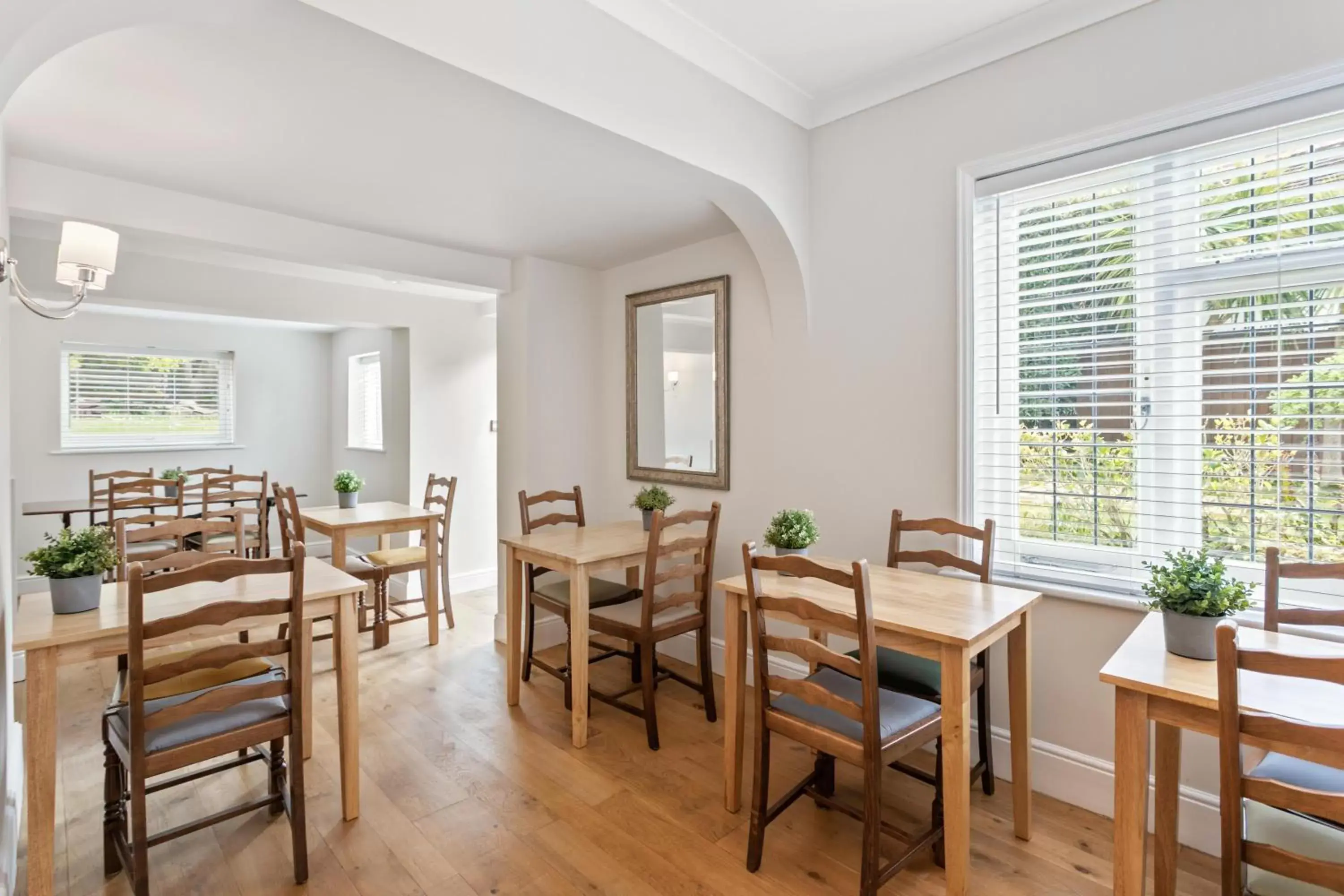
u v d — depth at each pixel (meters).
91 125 2.08
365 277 4.34
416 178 2.53
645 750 2.61
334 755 2.57
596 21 1.96
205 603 2.01
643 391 3.79
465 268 3.62
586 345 4.01
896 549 2.49
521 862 1.93
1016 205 2.35
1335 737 1.07
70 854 1.97
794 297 2.91
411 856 1.95
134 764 1.61
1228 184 1.94
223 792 2.30
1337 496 1.81
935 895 1.80
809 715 1.84
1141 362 2.12
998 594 2.05
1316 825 1.29
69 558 1.89
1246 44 1.83
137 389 5.64
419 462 5.02
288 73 1.74
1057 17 2.12
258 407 6.25
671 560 3.41
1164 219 2.07
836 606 1.95
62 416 5.24
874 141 2.63
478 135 2.10
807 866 1.92
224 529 2.82
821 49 2.31
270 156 2.32
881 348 2.64
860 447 2.73
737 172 2.45
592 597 3.04
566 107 1.89
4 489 1.94
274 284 4.29
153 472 5.14
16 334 4.99
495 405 5.48
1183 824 1.99
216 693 1.70
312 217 3.02
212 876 1.86
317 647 3.83
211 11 1.42
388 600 4.46
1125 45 2.04
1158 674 1.42
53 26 1.31
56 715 1.70
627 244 3.49
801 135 2.79
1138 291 2.12
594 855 1.96
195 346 5.87
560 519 3.51
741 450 3.25
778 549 2.42
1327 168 1.79
